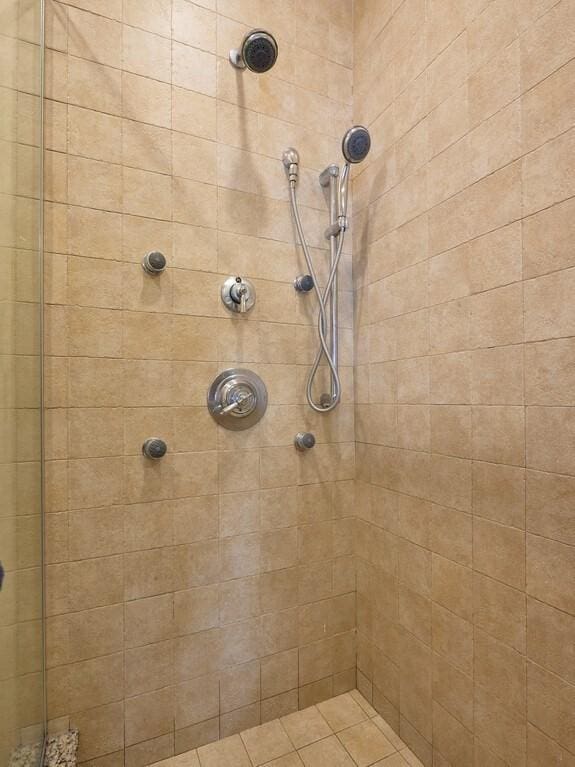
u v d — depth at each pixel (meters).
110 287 1.12
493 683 0.95
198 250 1.22
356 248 1.45
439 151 1.10
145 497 1.15
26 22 0.95
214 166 1.25
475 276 1.00
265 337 1.32
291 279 1.36
